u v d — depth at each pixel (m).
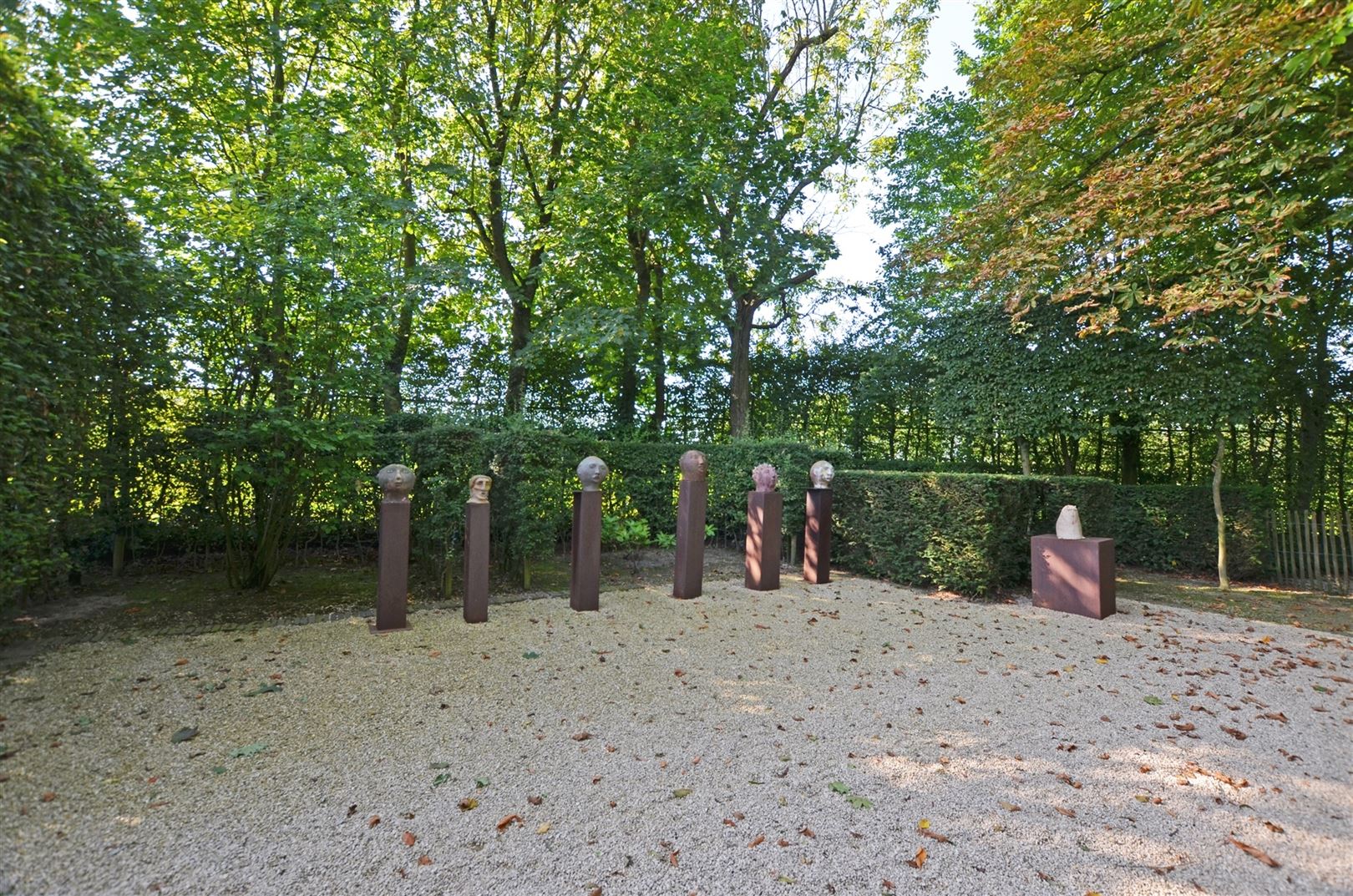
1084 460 11.84
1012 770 2.85
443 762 2.77
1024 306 8.35
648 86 10.63
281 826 2.25
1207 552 8.57
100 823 2.22
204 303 4.96
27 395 3.67
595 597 5.55
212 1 7.50
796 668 4.17
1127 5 8.34
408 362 11.80
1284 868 2.20
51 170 3.94
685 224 11.61
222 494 5.46
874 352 13.55
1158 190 6.82
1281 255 7.20
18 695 3.27
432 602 5.63
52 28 4.86
